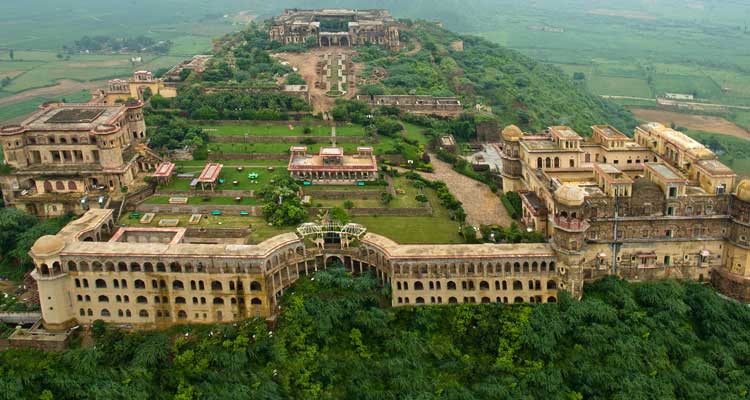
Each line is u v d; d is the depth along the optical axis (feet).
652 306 627.87
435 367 572.10
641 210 645.51
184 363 568.41
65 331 609.42
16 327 616.80
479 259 607.37
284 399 533.14
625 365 564.71
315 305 607.37
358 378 553.64
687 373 569.64
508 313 606.96
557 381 552.41
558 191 602.85
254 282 597.52
